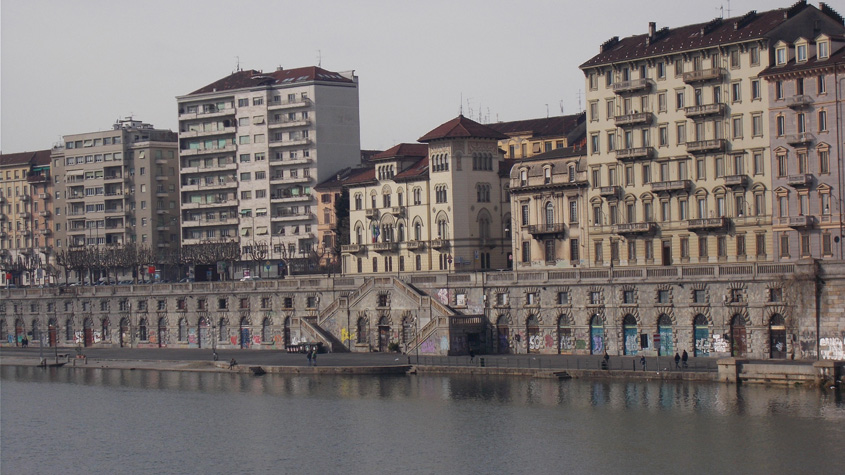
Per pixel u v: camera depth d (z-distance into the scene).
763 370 148.50
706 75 178.38
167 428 148.38
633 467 119.06
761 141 174.00
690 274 167.00
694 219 179.88
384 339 196.50
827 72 166.88
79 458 135.50
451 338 183.25
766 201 173.88
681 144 182.62
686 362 158.75
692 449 123.38
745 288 162.00
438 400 154.00
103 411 162.00
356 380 173.12
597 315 176.25
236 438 140.75
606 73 191.25
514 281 184.38
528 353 183.25
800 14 178.00
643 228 184.62
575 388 155.38
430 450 129.62
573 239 194.88
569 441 129.50
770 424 130.00
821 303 153.88
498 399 152.12
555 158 197.50
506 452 127.00
